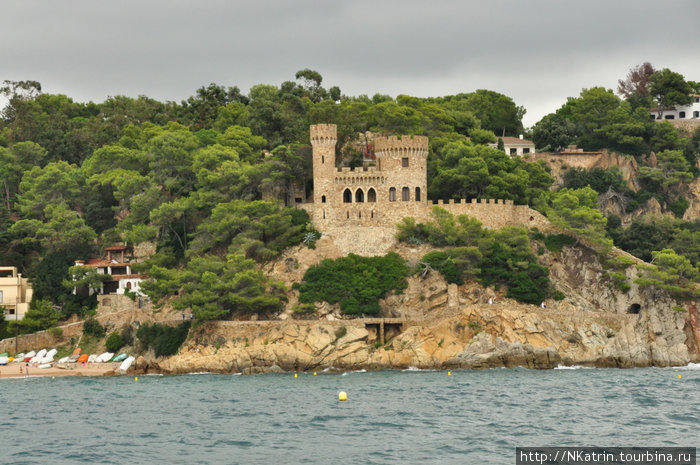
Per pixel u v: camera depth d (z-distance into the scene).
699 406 196.88
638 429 173.38
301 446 162.38
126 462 154.12
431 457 152.88
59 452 161.38
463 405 199.50
